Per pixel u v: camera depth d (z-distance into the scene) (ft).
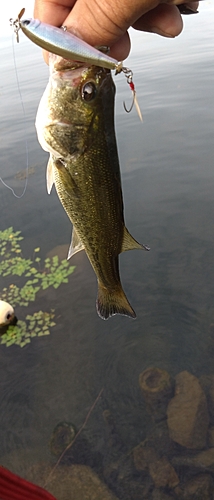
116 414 3.03
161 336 3.58
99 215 1.43
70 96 1.23
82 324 3.84
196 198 5.24
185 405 2.90
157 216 5.06
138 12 1.10
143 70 11.34
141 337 3.62
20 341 3.77
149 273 4.27
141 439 2.82
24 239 5.09
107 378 3.33
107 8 1.08
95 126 1.27
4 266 4.68
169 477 2.55
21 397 3.27
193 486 2.47
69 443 2.88
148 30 1.40
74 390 3.27
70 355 3.56
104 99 1.25
